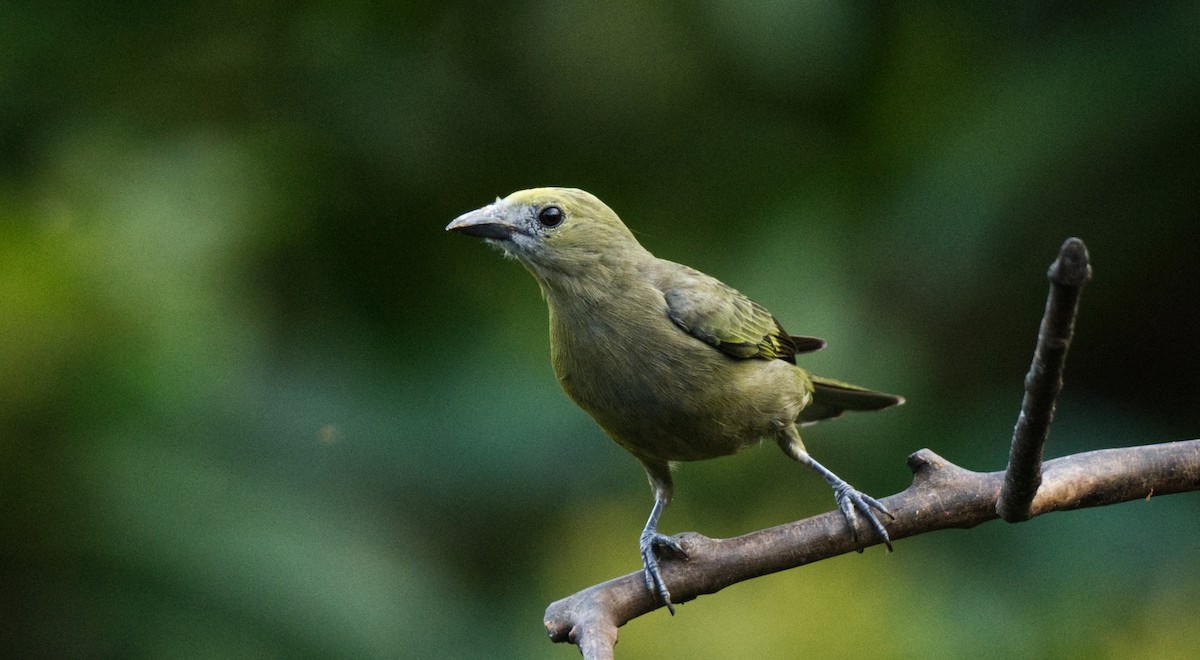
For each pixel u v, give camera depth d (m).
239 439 10.61
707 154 11.55
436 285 11.45
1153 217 11.32
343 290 11.46
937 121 11.41
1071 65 11.05
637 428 9.00
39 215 10.76
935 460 6.99
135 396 10.21
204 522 10.02
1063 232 11.46
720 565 6.94
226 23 11.31
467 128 11.42
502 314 11.53
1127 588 11.31
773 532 7.02
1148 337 12.05
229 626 9.90
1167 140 10.90
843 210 11.45
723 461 12.12
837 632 11.40
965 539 11.82
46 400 10.10
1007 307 11.87
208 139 11.35
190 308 10.68
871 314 11.60
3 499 9.91
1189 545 11.37
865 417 11.76
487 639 11.00
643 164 11.60
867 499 7.02
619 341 8.84
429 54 11.47
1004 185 11.09
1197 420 11.91
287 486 10.53
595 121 11.47
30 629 9.86
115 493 9.91
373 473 11.04
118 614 9.86
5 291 10.21
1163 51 10.75
